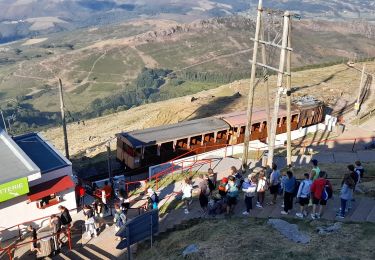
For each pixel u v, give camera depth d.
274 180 21.20
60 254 20.55
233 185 20.88
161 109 71.75
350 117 48.72
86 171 38.50
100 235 22.25
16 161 23.42
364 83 67.31
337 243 16.17
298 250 15.93
